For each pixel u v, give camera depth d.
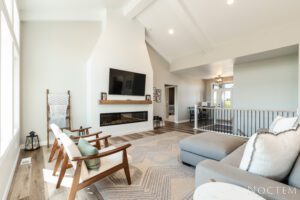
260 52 4.11
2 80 2.36
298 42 3.47
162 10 4.38
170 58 6.68
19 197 1.81
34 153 3.24
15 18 2.86
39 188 1.97
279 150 1.04
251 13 3.69
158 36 5.53
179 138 4.39
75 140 2.60
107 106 4.47
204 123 7.30
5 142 2.19
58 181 1.97
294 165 1.13
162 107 6.85
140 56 5.24
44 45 3.93
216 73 7.26
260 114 5.04
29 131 3.71
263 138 1.03
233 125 5.68
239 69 5.51
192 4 3.86
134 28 5.07
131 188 1.96
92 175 1.70
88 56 4.48
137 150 3.36
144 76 5.27
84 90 4.42
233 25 4.14
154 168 2.51
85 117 4.43
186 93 8.13
